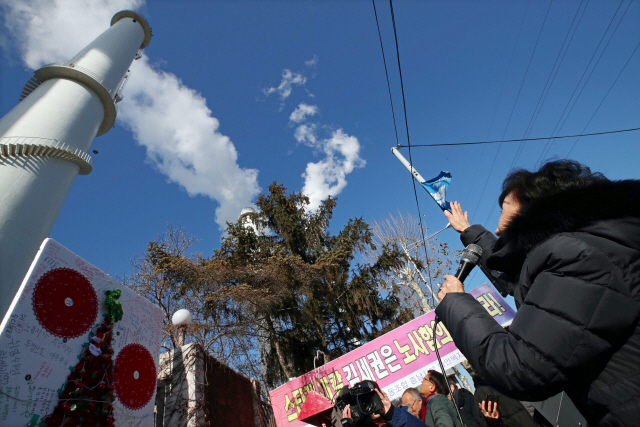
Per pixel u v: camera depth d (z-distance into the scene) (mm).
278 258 12547
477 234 2137
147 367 4281
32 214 5941
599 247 1003
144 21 13172
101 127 9562
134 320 4305
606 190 1123
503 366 1037
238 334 9125
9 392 2635
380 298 16562
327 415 3885
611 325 914
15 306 2885
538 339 976
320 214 17859
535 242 1167
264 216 17406
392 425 2256
